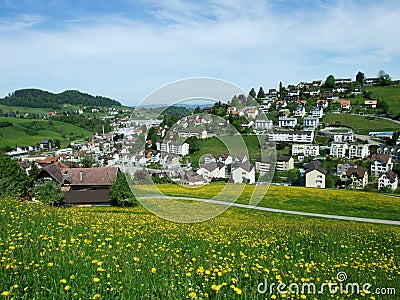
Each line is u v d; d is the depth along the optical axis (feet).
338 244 34.04
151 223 39.99
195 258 23.24
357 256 29.12
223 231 37.78
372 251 32.53
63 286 16.06
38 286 15.93
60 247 22.21
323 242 34.58
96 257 20.93
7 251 20.15
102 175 145.79
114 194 107.65
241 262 22.93
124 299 15.61
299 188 160.66
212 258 23.30
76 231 28.43
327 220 108.99
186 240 30.22
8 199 42.86
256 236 35.35
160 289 16.78
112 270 18.79
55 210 40.83
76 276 17.12
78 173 146.10
